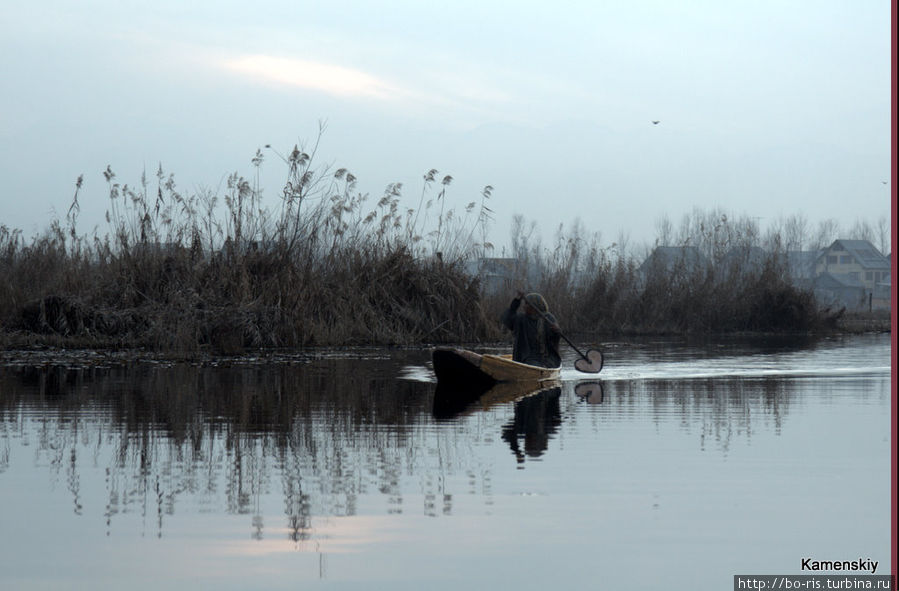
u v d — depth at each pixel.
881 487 7.22
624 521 6.27
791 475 7.66
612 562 5.45
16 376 15.56
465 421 10.74
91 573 5.24
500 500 6.82
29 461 8.19
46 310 22.75
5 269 24.67
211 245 23.97
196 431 9.91
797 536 5.95
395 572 5.27
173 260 23.52
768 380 16.00
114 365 17.88
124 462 8.16
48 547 5.69
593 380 15.97
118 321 22.41
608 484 7.32
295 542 5.80
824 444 9.16
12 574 5.21
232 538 5.88
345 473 7.73
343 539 5.86
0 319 22.91
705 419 10.92
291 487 7.22
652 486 7.25
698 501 6.79
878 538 5.91
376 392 13.77
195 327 21.89
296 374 16.45
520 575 5.23
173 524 6.18
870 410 11.77
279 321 23.25
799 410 11.77
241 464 8.09
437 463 8.16
